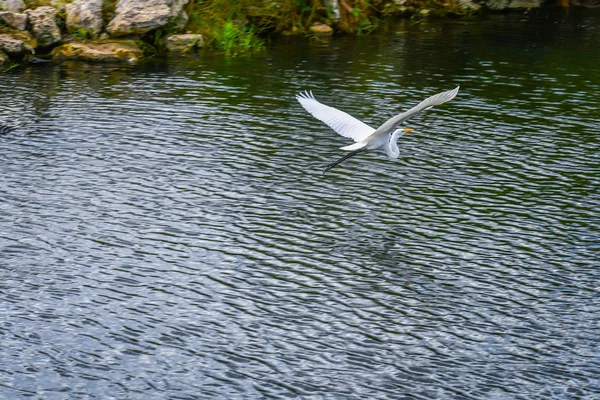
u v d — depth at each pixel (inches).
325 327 512.1
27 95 984.9
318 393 447.2
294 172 761.6
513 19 1491.1
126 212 671.1
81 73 1094.4
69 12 1209.4
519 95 1013.2
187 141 838.5
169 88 1029.2
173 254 602.9
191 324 513.3
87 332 502.9
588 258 598.5
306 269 583.8
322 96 991.6
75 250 606.2
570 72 1119.6
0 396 440.1
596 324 514.6
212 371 466.3
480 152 816.3
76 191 710.5
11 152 797.2
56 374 462.0
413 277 573.3
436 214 673.6
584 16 1521.9
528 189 723.4
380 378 461.4
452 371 468.1
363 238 629.9
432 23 1449.3
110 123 888.9
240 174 754.2
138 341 494.6
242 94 1006.4
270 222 656.4
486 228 647.8
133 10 1210.6
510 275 575.2
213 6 1305.4
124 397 443.2
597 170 767.1
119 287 556.1
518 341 497.7
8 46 1135.0
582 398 443.2
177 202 692.1
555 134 869.2
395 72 1110.4
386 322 518.0
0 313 519.8
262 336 501.4
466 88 1039.6
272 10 1350.9
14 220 651.5
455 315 526.0
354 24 1384.1
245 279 569.0
